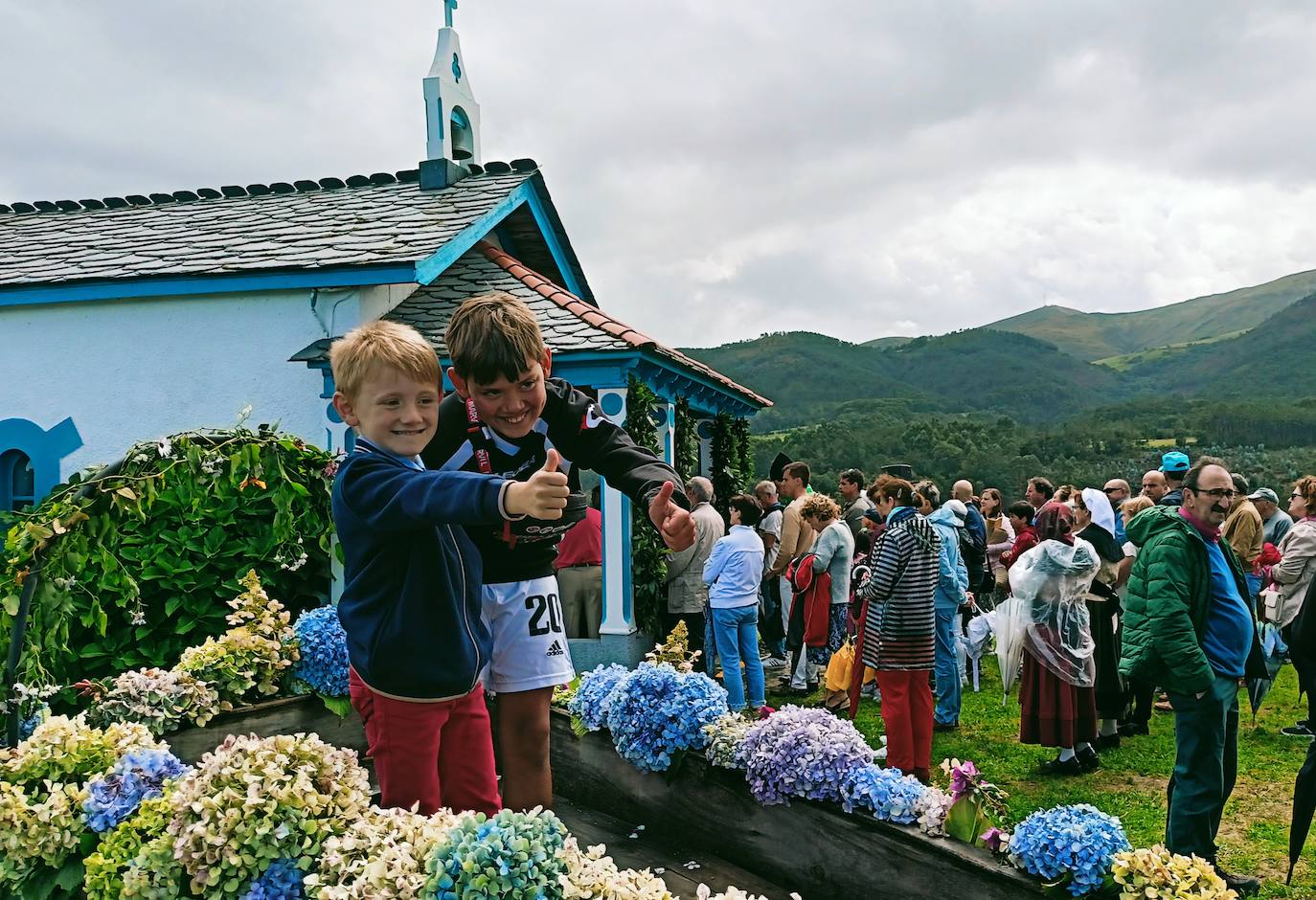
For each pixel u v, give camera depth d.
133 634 5.15
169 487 5.29
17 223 12.76
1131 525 4.80
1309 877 4.97
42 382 10.20
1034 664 6.80
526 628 3.15
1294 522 8.89
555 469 2.10
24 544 4.21
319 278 9.16
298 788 2.61
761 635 11.07
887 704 5.80
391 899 2.28
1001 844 3.14
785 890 3.54
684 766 3.88
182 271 9.41
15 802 2.93
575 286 13.45
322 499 5.72
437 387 2.56
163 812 2.70
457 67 12.11
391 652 2.52
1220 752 4.57
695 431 12.55
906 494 5.91
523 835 2.38
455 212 10.48
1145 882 2.79
